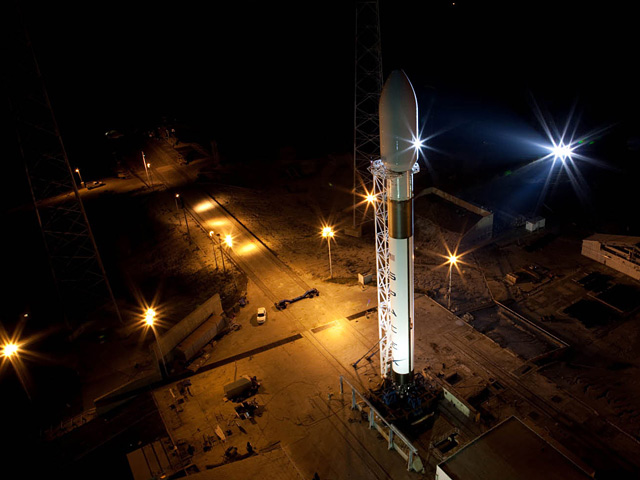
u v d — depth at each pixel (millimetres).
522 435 28578
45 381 44375
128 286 60812
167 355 43969
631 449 33812
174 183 90500
